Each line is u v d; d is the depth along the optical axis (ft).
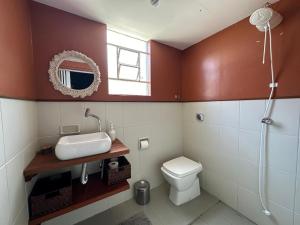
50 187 3.73
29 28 3.74
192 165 5.75
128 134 5.70
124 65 5.68
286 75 3.81
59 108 4.30
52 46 4.13
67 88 4.29
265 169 4.35
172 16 4.52
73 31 4.40
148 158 6.33
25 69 3.33
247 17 4.59
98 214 5.13
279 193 4.08
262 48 4.28
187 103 7.02
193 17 4.59
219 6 4.08
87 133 4.69
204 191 6.32
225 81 5.31
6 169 2.31
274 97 4.06
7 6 2.56
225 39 5.25
